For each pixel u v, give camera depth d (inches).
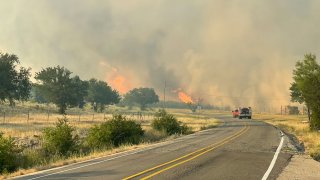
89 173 566.6
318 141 1056.2
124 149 961.5
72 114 3631.9
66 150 1081.4
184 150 852.0
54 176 557.6
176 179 493.4
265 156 732.0
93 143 1218.0
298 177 508.7
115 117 1312.7
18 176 619.8
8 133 1422.2
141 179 494.9
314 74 1649.9
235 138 1172.5
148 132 1523.1
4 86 2741.1
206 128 1916.8
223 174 529.3
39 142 1230.3
